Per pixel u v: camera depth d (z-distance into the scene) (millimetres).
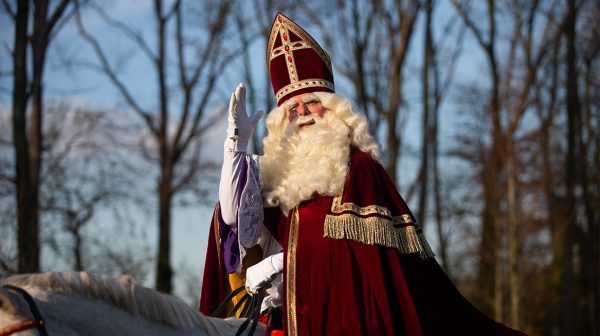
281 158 4230
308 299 3830
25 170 11031
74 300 3102
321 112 4375
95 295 3182
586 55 25719
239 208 4039
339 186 3945
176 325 3410
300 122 4324
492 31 21125
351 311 3709
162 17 19703
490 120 20656
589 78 27141
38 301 2988
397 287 3770
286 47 4496
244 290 4164
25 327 2826
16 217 9133
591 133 27922
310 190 3975
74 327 3039
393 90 18219
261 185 4219
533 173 21578
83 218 13273
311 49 4488
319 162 4051
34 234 9336
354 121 4219
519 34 22125
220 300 4328
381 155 4184
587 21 25203
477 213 23656
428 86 20359
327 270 3797
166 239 18812
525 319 21109
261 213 4125
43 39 13344
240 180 4059
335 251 3805
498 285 19109
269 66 4602
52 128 15602
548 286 22828
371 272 3748
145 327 3281
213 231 4320
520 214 18953
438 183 21953
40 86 13445
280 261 3957
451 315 3941
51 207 13016
